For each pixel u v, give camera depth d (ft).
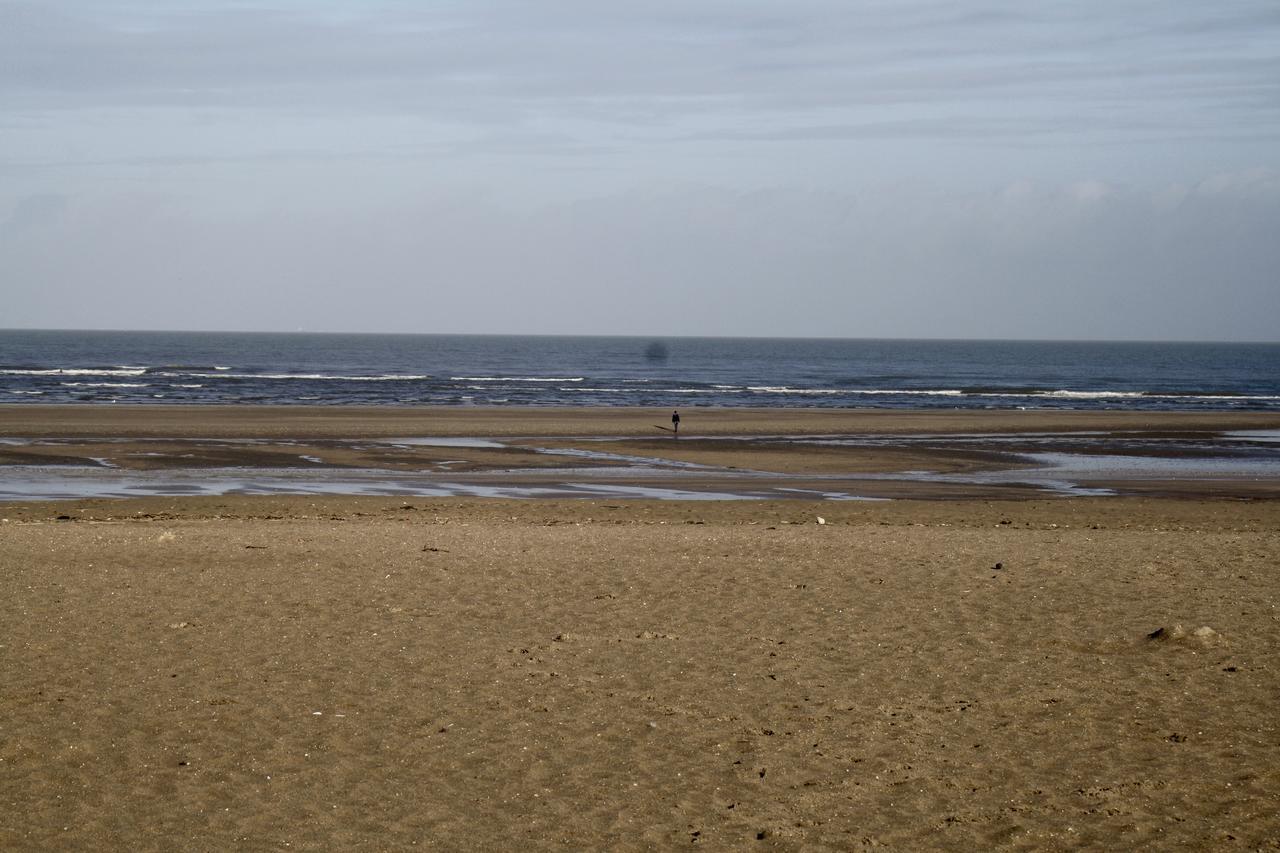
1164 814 23.47
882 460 113.91
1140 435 147.43
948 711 29.68
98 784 24.34
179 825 22.44
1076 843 22.12
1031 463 114.01
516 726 28.19
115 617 37.55
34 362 387.14
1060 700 30.58
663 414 169.48
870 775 25.46
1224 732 28.19
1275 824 22.97
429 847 21.68
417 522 64.64
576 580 44.32
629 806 23.71
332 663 32.99
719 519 70.90
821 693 31.01
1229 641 36.29
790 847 21.84
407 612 39.01
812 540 55.11
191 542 51.96
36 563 46.11
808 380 332.39
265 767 25.41
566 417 159.74
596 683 31.63
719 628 37.58
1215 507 80.59
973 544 54.44
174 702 29.37
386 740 27.17
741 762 26.14
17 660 32.58
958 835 22.44
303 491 85.66
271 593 41.42
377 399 209.46
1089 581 45.14
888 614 39.58
